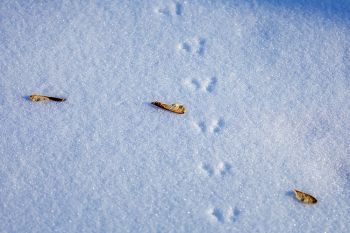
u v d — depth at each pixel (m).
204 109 0.97
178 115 0.97
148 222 0.91
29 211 0.91
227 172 0.94
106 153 0.94
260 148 0.95
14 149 0.94
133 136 0.95
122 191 0.92
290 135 0.96
